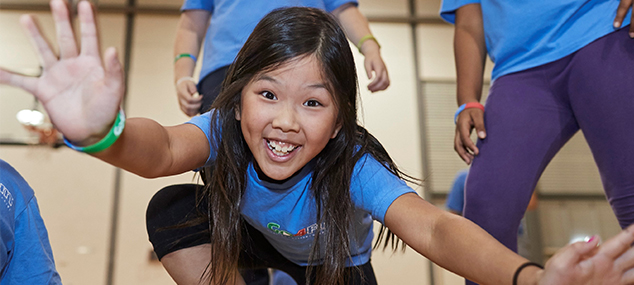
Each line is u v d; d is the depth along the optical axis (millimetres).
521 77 1130
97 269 4375
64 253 4379
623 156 960
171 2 5105
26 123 4527
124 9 5000
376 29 5215
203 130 876
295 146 795
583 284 519
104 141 615
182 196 1002
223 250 894
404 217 780
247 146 898
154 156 719
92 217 4480
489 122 1139
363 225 1041
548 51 1095
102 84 591
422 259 4539
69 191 4512
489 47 1251
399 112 4992
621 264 521
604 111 989
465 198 1124
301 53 767
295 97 774
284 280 1369
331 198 880
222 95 830
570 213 4891
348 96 828
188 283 947
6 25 4848
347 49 830
